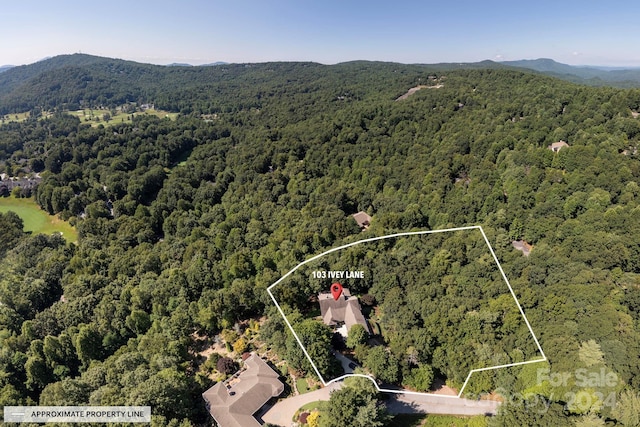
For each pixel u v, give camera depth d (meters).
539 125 134.50
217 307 71.88
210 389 58.31
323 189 134.00
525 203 99.88
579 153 107.25
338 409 48.34
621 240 75.50
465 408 56.69
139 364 59.50
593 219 84.31
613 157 102.19
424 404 57.62
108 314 73.56
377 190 133.62
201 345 72.00
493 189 109.94
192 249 95.88
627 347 52.09
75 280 88.19
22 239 118.25
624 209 84.94
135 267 91.88
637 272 72.19
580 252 77.31
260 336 68.94
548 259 74.81
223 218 122.38
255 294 74.75
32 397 61.91
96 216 132.88
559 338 56.47
